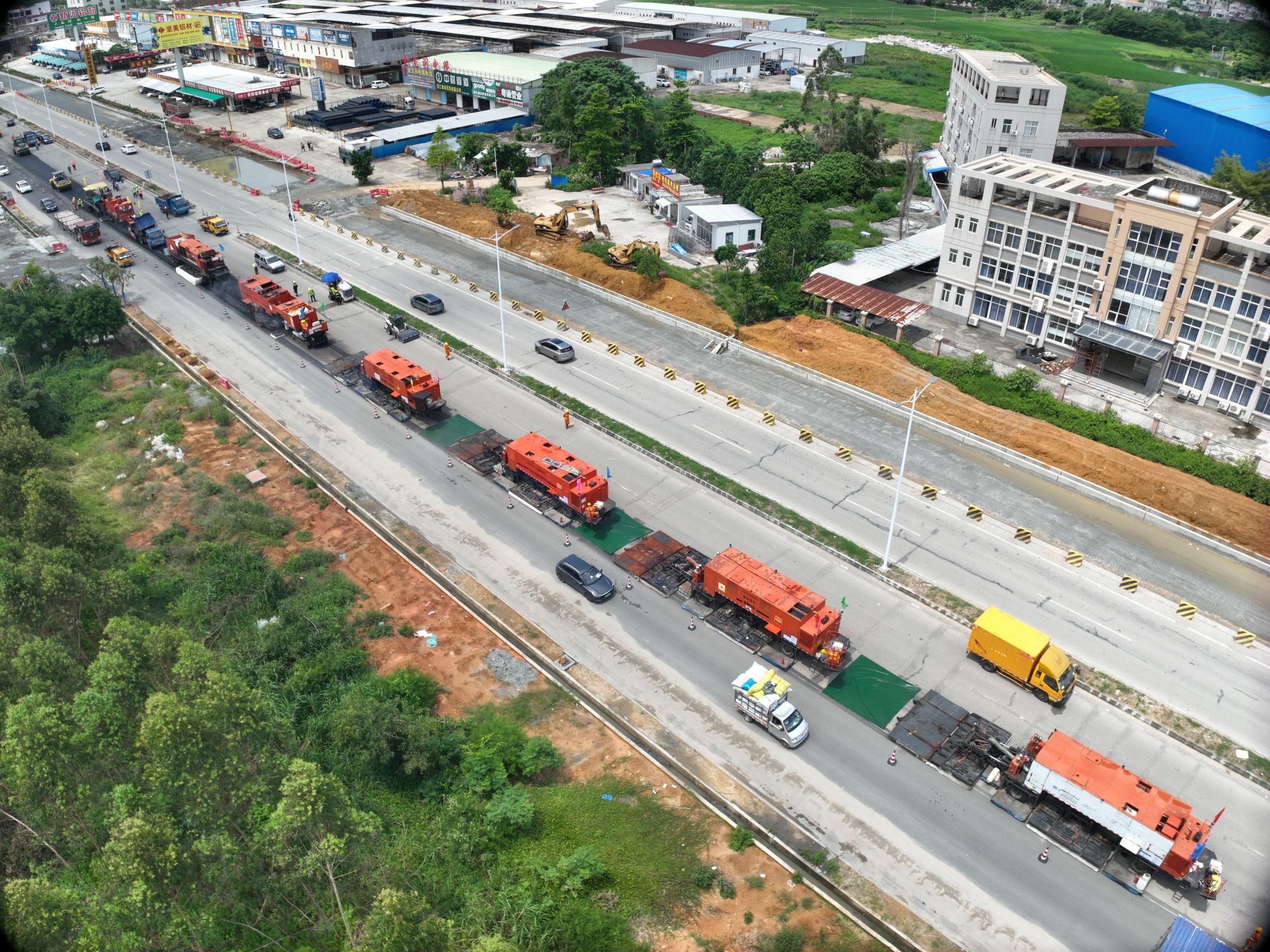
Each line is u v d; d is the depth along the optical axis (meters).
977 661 49.91
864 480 64.94
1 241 109.25
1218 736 45.06
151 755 37.97
